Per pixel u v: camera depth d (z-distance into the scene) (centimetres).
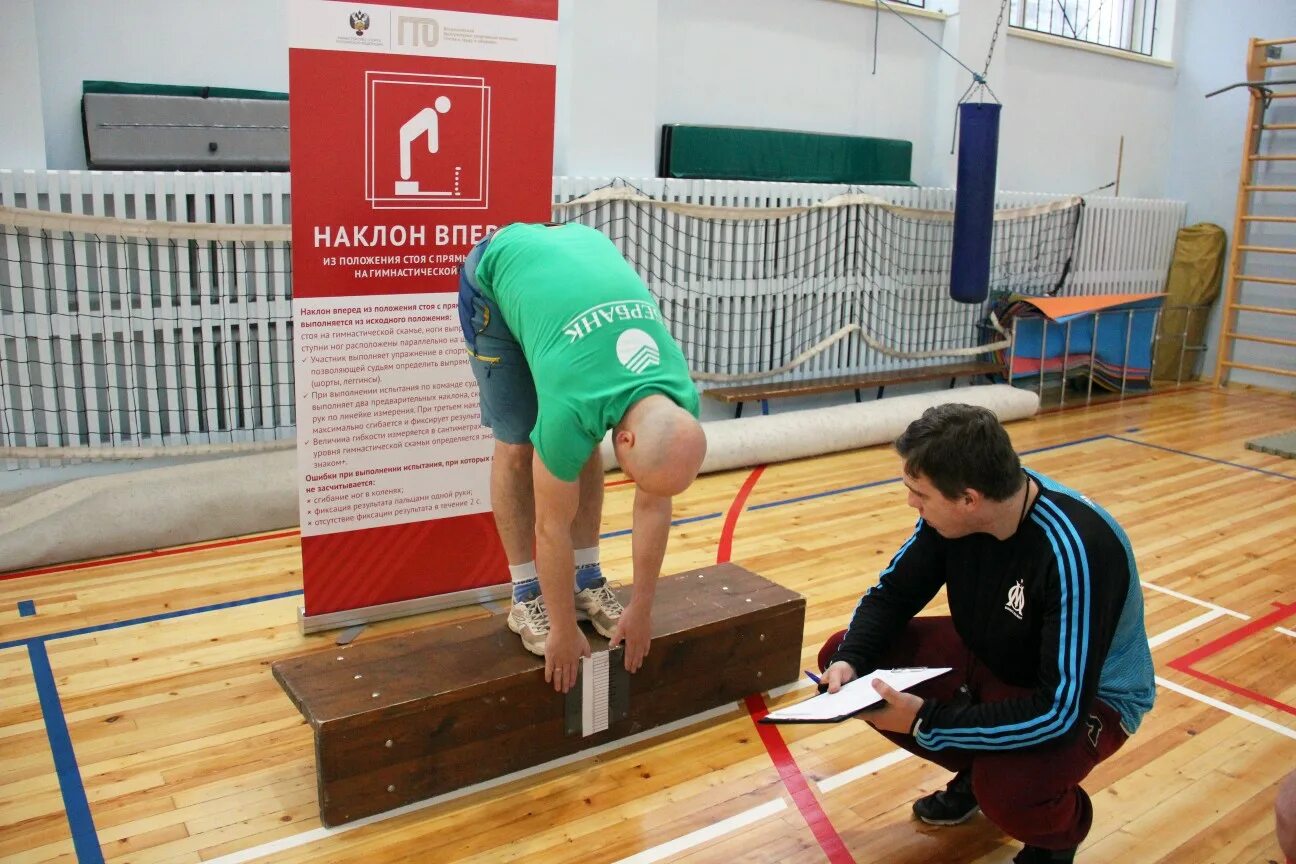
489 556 324
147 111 383
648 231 508
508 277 206
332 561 298
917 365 652
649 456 174
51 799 217
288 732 248
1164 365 791
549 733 231
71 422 384
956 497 164
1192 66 799
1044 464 524
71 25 390
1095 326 679
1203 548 400
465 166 285
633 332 187
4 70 360
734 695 262
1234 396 727
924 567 200
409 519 306
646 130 519
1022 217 681
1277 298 751
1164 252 798
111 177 371
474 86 281
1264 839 213
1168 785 233
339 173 270
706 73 562
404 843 205
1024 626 176
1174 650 306
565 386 183
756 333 566
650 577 215
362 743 206
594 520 239
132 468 402
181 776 227
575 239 209
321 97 263
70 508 354
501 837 208
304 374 279
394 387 292
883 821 217
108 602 321
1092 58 754
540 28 286
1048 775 173
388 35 267
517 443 230
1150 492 476
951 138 667
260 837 206
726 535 402
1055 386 720
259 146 403
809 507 443
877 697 178
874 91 638
